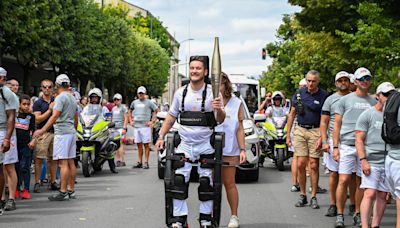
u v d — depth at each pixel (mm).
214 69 5828
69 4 28578
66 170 9703
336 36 19719
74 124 9781
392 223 8078
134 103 15305
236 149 7203
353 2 17641
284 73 44406
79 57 30969
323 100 8914
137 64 53312
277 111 15109
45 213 8539
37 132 9367
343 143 7605
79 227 7562
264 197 10297
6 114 8438
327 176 13734
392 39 15875
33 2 22422
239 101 7160
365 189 6805
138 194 10523
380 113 6672
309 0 18234
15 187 8883
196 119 6035
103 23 38500
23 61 27016
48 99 10727
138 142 15227
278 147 14539
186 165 6105
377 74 16812
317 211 8875
